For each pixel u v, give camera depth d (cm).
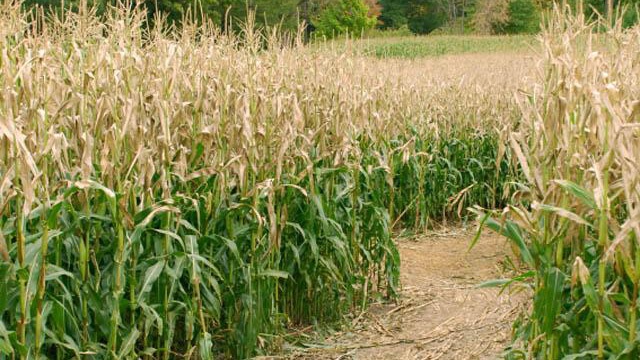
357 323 634
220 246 526
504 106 1215
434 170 1084
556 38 404
